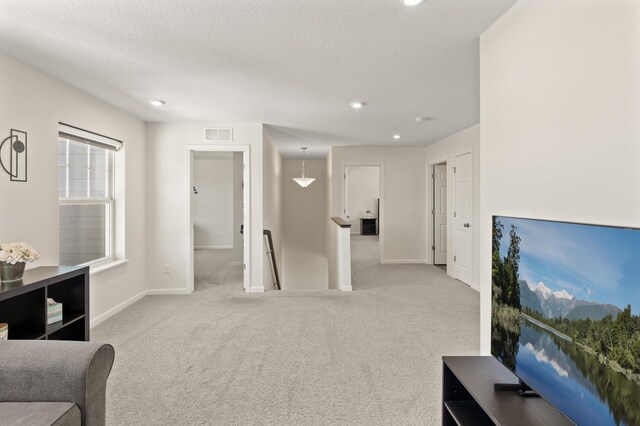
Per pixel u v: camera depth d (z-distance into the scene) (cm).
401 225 725
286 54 272
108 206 430
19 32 235
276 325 368
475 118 480
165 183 500
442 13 212
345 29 233
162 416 211
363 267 686
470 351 304
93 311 375
